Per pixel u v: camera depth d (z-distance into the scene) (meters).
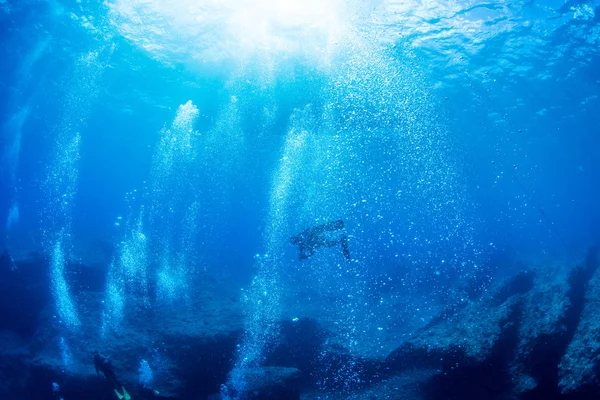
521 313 7.71
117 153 33.81
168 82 17.67
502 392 6.34
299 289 16.61
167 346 7.89
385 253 22.64
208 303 11.23
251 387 6.91
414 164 26.23
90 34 14.52
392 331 10.89
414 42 13.31
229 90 17.56
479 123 20.69
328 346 8.97
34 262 11.26
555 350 6.45
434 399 6.86
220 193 42.28
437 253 23.08
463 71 15.20
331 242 5.94
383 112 18.03
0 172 40.44
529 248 23.09
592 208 58.22
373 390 7.41
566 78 15.84
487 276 14.36
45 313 9.11
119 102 20.94
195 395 7.29
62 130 26.98
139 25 13.94
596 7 11.69
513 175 33.38
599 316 6.41
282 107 18.23
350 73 14.84
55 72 17.59
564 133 22.84
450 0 11.81
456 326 8.26
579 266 9.51
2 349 8.36
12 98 20.56
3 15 13.46
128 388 6.66
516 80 16.03
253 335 8.80
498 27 12.95
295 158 26.30
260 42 14.08
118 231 27.08
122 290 11.45
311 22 12.77
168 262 17.77
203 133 23.86
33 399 7.12
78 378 6.80
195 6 13.07
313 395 7.65
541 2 11.76
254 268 22.81
